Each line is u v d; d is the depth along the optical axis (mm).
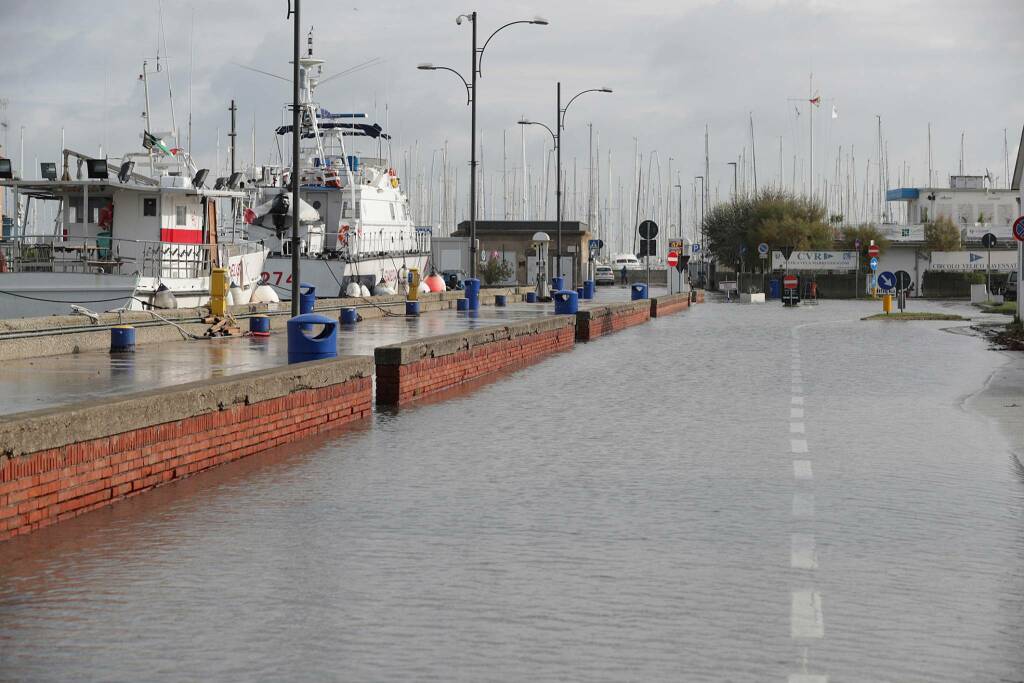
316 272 66375
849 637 8469
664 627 8711
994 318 65438
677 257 90625
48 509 12242
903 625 8781
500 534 11914
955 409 23312
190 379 25531
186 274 47062
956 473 15734
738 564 10680
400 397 24078
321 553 11055
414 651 8117
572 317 43812
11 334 30656
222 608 9188
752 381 29312
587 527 12258
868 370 32625
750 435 19438
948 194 138125
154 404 14352
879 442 18656
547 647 8211
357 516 12805
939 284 117625
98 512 12977
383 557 10898
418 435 19375
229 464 16328
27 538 11656
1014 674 7676
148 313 37500
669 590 9766
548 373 31531
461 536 11820
